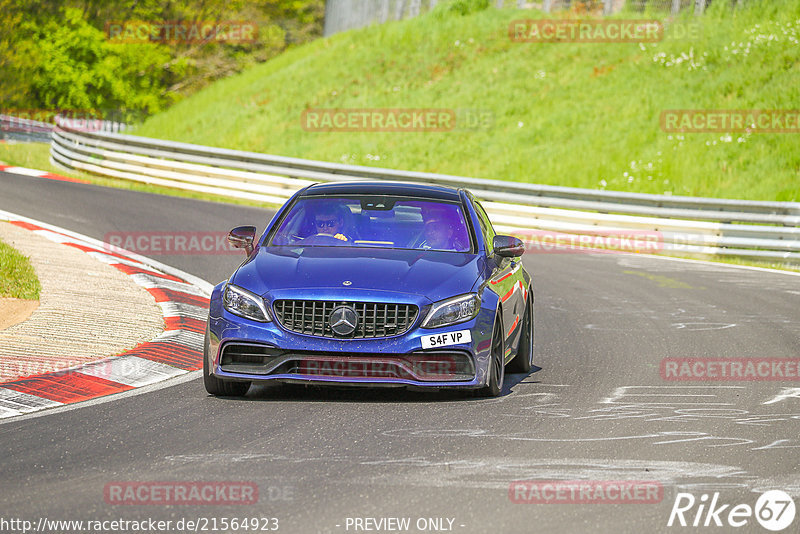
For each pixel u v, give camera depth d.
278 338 26.23
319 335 26.27
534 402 27.33
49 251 51.09
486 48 130.62
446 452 21.56
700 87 109.50
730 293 52.78
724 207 71.62
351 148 113.06
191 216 71.69
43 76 197.62
